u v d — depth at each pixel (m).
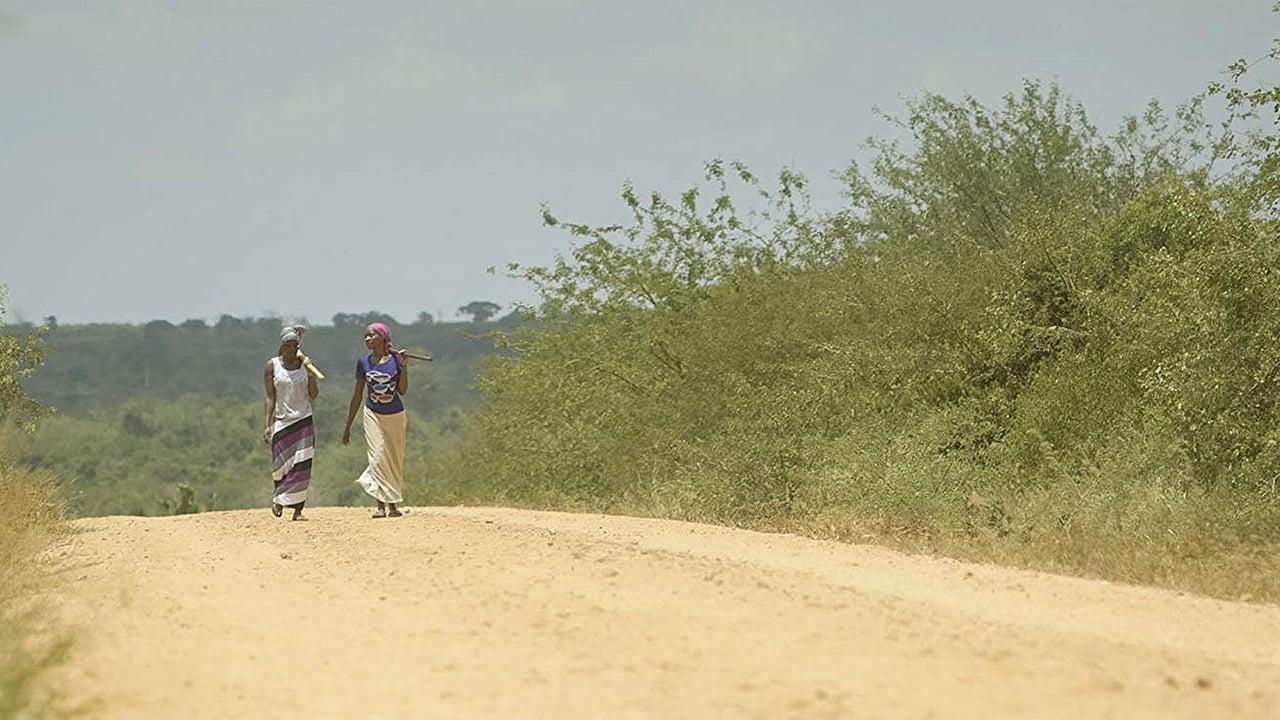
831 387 69.94
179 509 144.88
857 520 53.78
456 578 34.72
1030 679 21.11
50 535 49.16
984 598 32.19
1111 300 63.47
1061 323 68.12
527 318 98.94
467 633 26.59
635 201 94.69
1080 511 48.06
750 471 64.56
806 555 42.06
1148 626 28.98
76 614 30.33
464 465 114.94
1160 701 19.72
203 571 39.03
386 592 33.16
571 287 96.75
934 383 68.81
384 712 19.78
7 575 36.16
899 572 37.31
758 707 19.22
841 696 19.75
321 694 21.27
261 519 58.09
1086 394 61.75
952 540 48.22
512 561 37.38
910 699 19.59
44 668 21.73
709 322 84.50
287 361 58.09
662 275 93.69
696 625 26.45
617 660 23.17
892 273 74.12
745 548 44.25
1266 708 19.59
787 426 67.75
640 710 19.27
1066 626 28.25
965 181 87.50
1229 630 28.94
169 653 25.22
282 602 31.98
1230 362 49.62
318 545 45.78
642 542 45.81
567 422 92.44
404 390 58.41
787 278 84.19
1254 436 48.53
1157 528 44.38
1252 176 51.62
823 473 60.94
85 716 20.03
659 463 77.38
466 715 19.38
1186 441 50.75
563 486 88.81
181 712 20.22
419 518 54.97
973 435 64.12
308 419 58.16
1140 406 57.97
